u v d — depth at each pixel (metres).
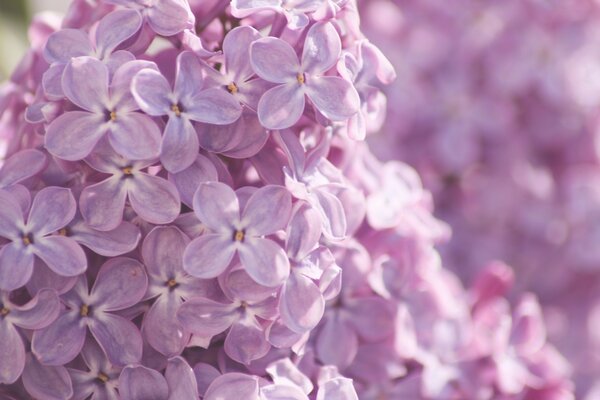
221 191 0.37
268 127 0.37
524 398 0.42
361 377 0.40
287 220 0.37
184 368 0.37
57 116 0.38
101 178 0.38
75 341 0.37
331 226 0.38
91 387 0.38
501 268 0.43
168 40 0.39
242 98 0.38
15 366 0.37
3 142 0.41
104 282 0.38
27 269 0.37
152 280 0.38
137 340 0.38
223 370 0.38
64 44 0.38
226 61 0.38
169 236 0.37
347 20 0.39
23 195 0.38
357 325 0.40
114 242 0.37
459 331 0.42
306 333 0.38
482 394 0.42
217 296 0.38
